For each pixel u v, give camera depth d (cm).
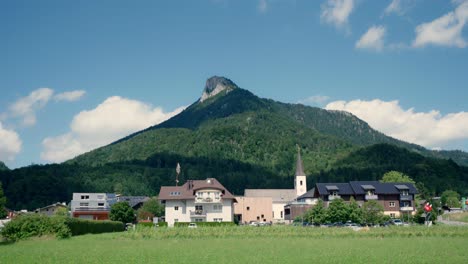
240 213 14525
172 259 4341
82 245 5753
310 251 5053
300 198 15662
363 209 11375
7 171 19262
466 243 6012
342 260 4244
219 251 5088
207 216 12244
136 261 4181
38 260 4212
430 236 7450
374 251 5003
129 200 16400
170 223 12219
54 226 6844
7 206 16538
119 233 8162
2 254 4669
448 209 18075
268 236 7619
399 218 12662
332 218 11369
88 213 13325
